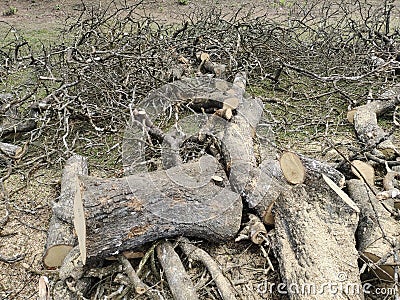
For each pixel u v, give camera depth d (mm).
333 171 1108
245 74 1911
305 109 1841
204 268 1010
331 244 930
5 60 1813
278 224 1016
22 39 2053
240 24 2102
